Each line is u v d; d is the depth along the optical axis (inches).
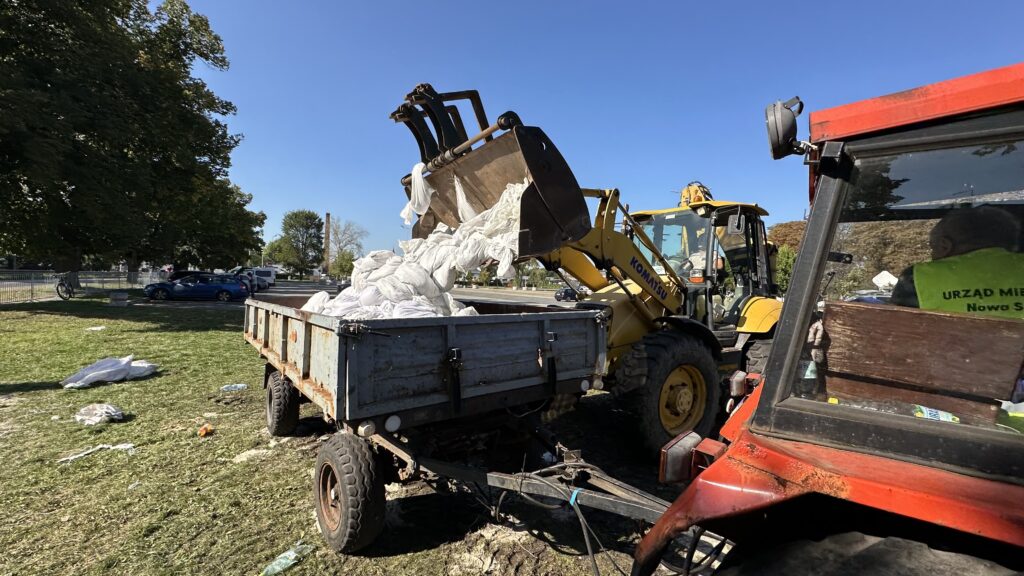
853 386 59.4
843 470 50.8
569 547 129.1
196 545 128.0
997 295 56.8
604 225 183.0
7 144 518.9
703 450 74.0
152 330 505.0
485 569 119.3
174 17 765.9
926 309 59.2
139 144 655.1
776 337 63.3
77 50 557.0
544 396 138.3
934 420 52.4
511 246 149.9
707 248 219.0
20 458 180.2
